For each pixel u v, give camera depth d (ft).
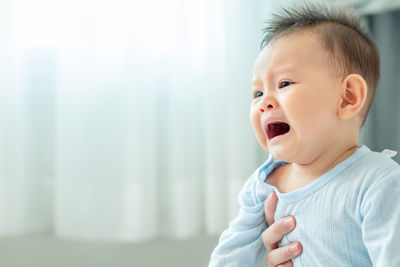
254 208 2.30
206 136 4.28
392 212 1.66
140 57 4.10
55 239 4.36
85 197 4.05
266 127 2.00
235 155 4.20
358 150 1.96
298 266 1.97
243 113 4.22
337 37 2.00
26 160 4.21
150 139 4.14
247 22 4.27
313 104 1.88
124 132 4.07
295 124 1.88
